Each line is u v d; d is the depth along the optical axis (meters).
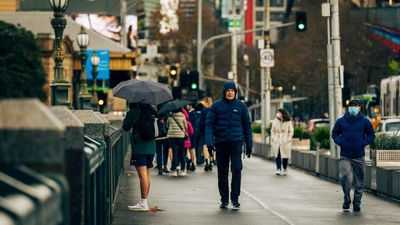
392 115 65.44
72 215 8.72
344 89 58.97
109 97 81.69
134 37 107.56
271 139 36.28
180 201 23.41
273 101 127.19
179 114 34.25
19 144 6.25
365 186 28.84
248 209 21.83
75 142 8.71
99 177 12.37
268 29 61.75
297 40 124.00
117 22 94.38
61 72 26.72
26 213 5.22
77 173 8.72
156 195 25.05
